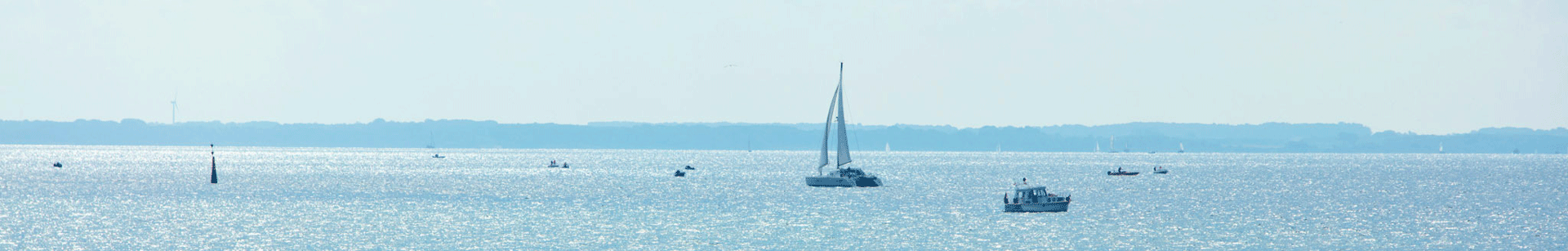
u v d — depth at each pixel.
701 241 119.75
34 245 116.00
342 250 113.12
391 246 115.81
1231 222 143.00
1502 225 140.25
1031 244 119.00
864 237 123.62
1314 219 147.75
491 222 137.50
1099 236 125.12
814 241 120.12
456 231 128.25
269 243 118.00
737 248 115.12
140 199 179.12
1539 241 123.44
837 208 160.38
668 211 155.88
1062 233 127.75
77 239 120.75
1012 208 150.75
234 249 113.75
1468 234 129.88
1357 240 123.56
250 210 155.62
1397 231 132.88
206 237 122.19
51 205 163.00
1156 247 117.38
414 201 176.75
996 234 126.69
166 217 144.12
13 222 136.38
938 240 121.06
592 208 161.00
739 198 185.88
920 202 175.00
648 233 126.50
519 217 145.75
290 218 142.38
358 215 147.62
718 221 140.50
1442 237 126.62
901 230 130.25
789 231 129.38
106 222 137.50
